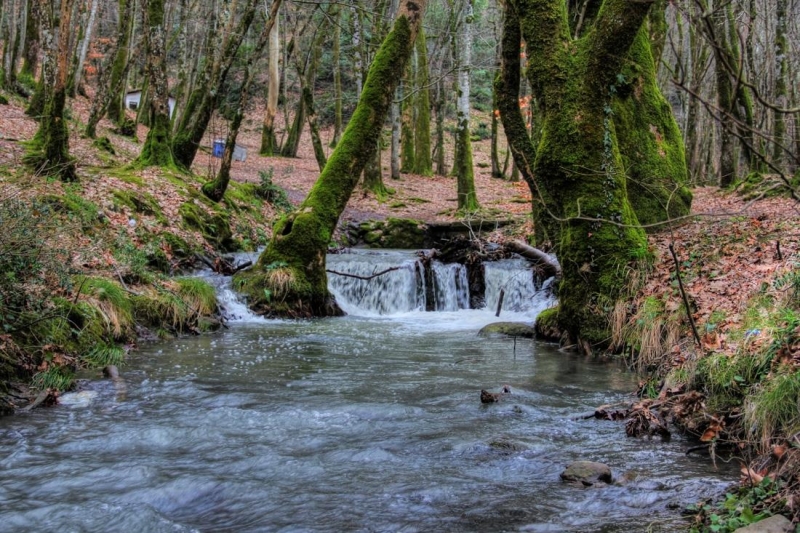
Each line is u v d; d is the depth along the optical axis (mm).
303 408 6082
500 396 6559
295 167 31203
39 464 4566
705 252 9758
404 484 4312
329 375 7555
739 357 5715
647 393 6609
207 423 5578
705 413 5391
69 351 7344
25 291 7000
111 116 28438
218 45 20516
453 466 4668
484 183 32812
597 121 8914
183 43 31219
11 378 6297
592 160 8953
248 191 19953
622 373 7785
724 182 21875
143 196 14188
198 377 7281
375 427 5543
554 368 8070
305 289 12289
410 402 6375
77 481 4273
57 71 12586
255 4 17656
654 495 4102
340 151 12797
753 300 6898
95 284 8891
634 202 12555
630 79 13125
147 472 4422
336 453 4891
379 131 12906
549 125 9055
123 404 6121
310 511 3893
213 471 4488
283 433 5352
